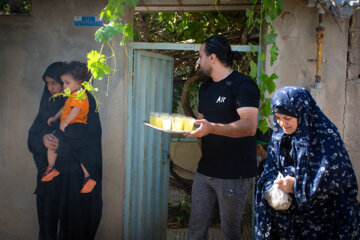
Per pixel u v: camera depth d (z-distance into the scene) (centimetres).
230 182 278
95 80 343
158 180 392
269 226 234
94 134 343
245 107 262
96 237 353
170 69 399
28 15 344
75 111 336
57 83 342
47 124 343
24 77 346
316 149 214
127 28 286
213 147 285
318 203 218
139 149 367
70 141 338
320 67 332
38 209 346
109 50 341
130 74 352
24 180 351
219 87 283
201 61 289
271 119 343
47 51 345
